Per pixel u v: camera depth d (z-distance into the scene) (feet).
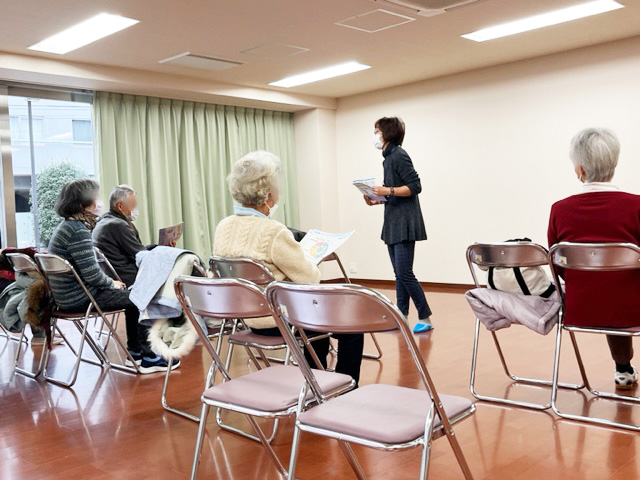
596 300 8.89
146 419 10.00
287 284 5.25
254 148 26.09
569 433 8.66
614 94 19.67
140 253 11.18
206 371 12.83
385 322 4.93
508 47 19.71
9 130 19.74
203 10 14.76
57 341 16.69
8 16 14.56
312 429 5.27
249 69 20.88
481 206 23.07
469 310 18.74
